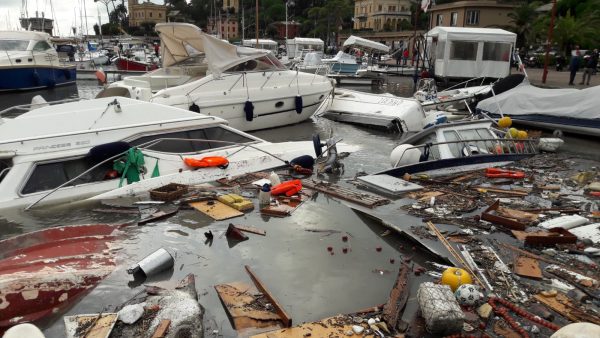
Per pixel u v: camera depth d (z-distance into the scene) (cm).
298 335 418
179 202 765
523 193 840
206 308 470
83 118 898
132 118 931
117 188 816
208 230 664
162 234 649
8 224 685
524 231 654
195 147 964
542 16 4425
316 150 1073
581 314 459
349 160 1145
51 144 807
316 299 491
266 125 1564
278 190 811
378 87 2853
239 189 844
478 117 1453
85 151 825
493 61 2469
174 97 1327
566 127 1407
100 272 536
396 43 6381
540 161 1106
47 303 477
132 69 3431
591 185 898
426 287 454
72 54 4744
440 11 5184
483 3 4703
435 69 2630
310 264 568
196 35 1473
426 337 419
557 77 2586
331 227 685
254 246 616
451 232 649
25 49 2467
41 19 5559
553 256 586
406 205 763
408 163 997
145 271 527
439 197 805
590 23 3875
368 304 484
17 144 782
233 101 1443
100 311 465
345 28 9738
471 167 1017
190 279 521
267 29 9212
